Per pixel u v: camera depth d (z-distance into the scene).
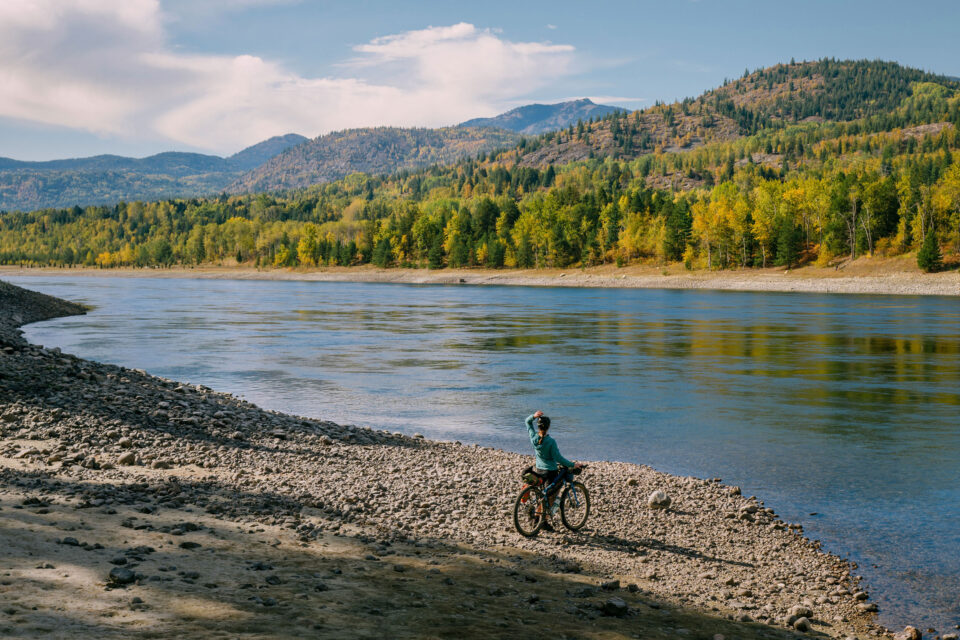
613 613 7.84
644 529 12.22
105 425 16.66
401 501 12.56
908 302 94.06
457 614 7.15
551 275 184.62
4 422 16.02
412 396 27.25
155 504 10.67
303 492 12.54
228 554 8.44
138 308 82.88
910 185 146.75
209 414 19.56
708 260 164.38
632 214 190.62
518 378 31.75
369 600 7.29
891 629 8.55
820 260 145.00
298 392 28.17
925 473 16.25
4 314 60.31
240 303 94.12
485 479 14.87
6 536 8.16
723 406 24.95
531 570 9.45
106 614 6.11
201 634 5.88
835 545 11.68
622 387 29.19
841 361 36.97
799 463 17.23
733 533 12.20
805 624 8.22
